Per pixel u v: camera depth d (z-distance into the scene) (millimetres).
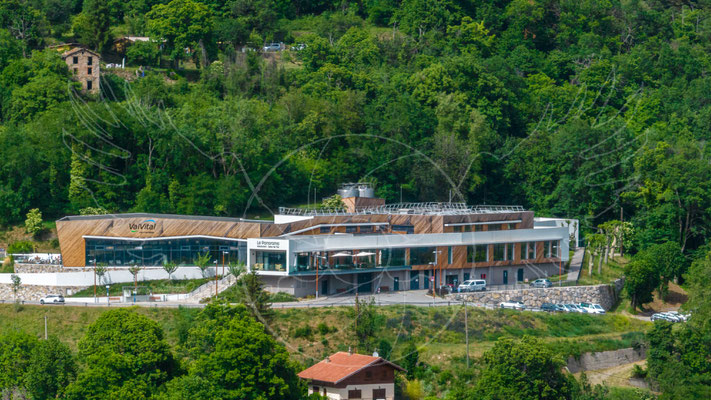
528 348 125062
